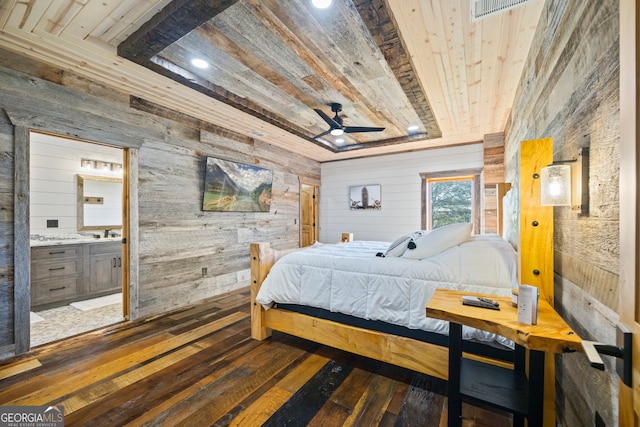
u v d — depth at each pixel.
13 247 2.44
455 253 2.02
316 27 2.09
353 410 1.75
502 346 1.75
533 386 1.23
